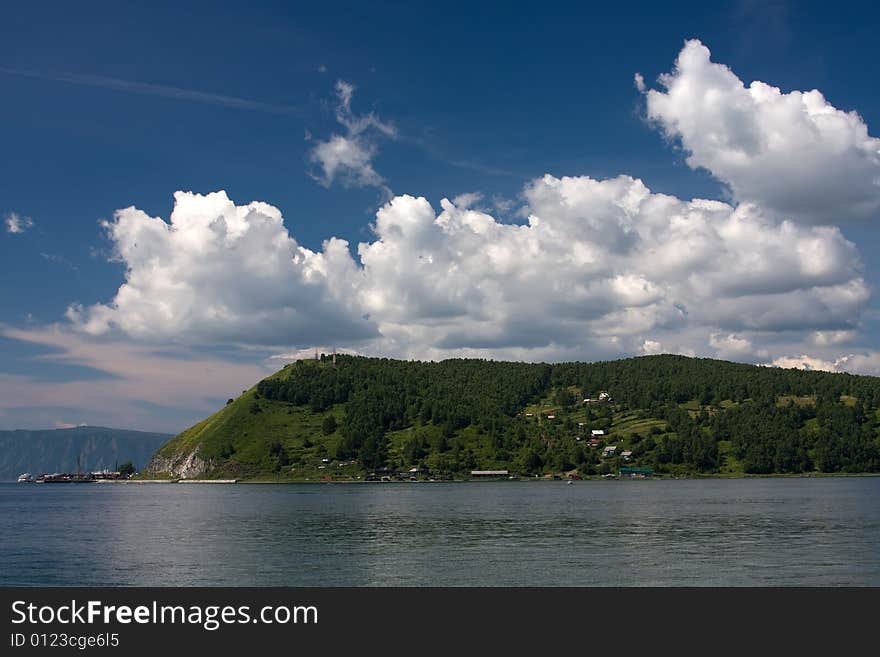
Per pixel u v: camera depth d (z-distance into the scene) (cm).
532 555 9531
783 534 11612
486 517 15575
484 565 8756
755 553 9531
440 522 14462
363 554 9831
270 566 8912
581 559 9156
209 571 8638
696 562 8856
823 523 13325
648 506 18388
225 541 11625
